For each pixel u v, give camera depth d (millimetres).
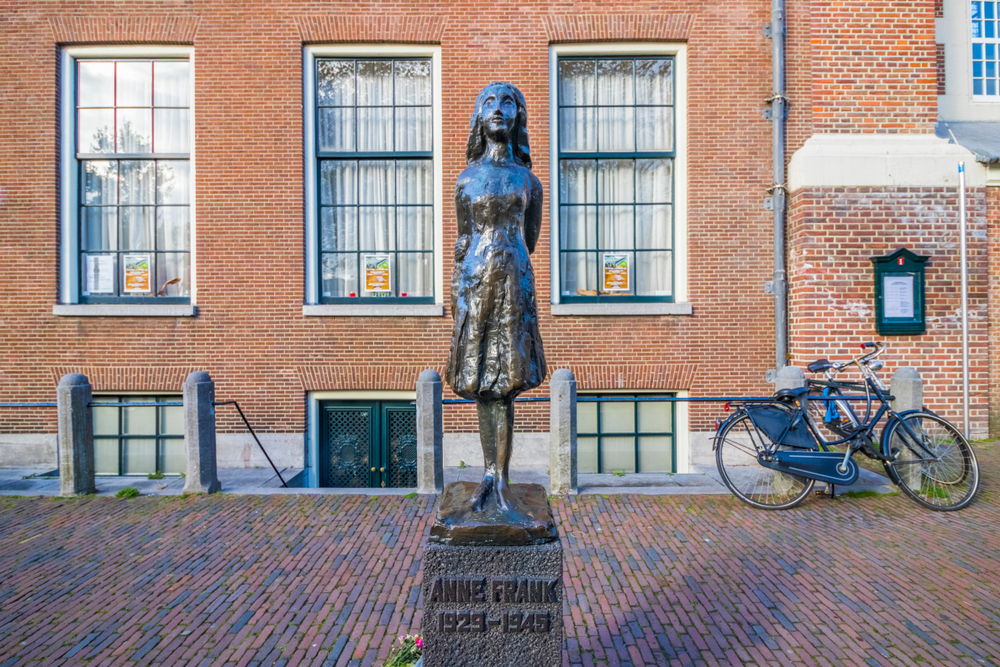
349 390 8859
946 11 10258
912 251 8211
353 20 8742
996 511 5609
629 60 9133
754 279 8789
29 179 8812
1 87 8797
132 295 9125
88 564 4543
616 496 6184
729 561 4520
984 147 8742
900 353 8180
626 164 9195
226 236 8773
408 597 3980
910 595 3943
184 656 3293
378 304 8992
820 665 3170
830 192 8227
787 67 8797
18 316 8766
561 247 9211
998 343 9047
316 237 9008
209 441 6492
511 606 2377
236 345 8766
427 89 9141
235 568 4457
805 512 5668
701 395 8750
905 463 5781
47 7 8758
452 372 2623
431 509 5820
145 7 8742
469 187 2615
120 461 9008
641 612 3754
